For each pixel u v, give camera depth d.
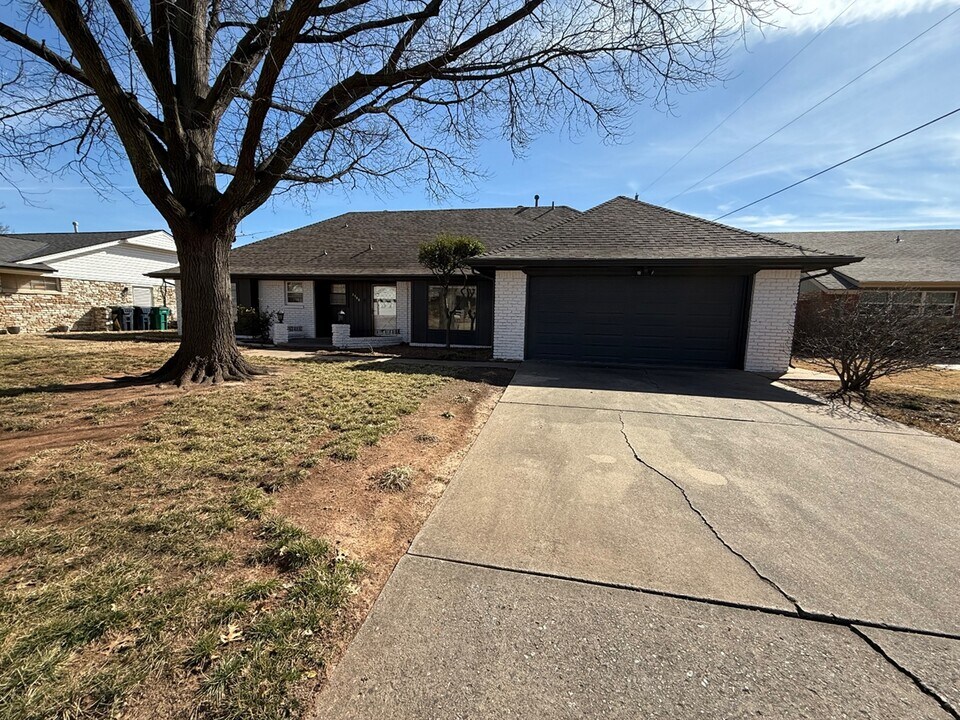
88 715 1.44
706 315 9.36
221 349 7.00
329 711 1.52
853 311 7.43
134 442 3.96
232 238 7.22
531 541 2.66
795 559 2.50
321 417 4.85
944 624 2.00
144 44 5.80
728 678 1.70
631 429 4.97
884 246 17.52
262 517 2.73
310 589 2.10
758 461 4.04
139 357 9.14
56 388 6.06
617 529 2.81
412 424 4.87
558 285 9.96
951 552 2.59
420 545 2.60
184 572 2.18
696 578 2.32
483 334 13.68
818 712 1.56
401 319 14.38
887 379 8.63
